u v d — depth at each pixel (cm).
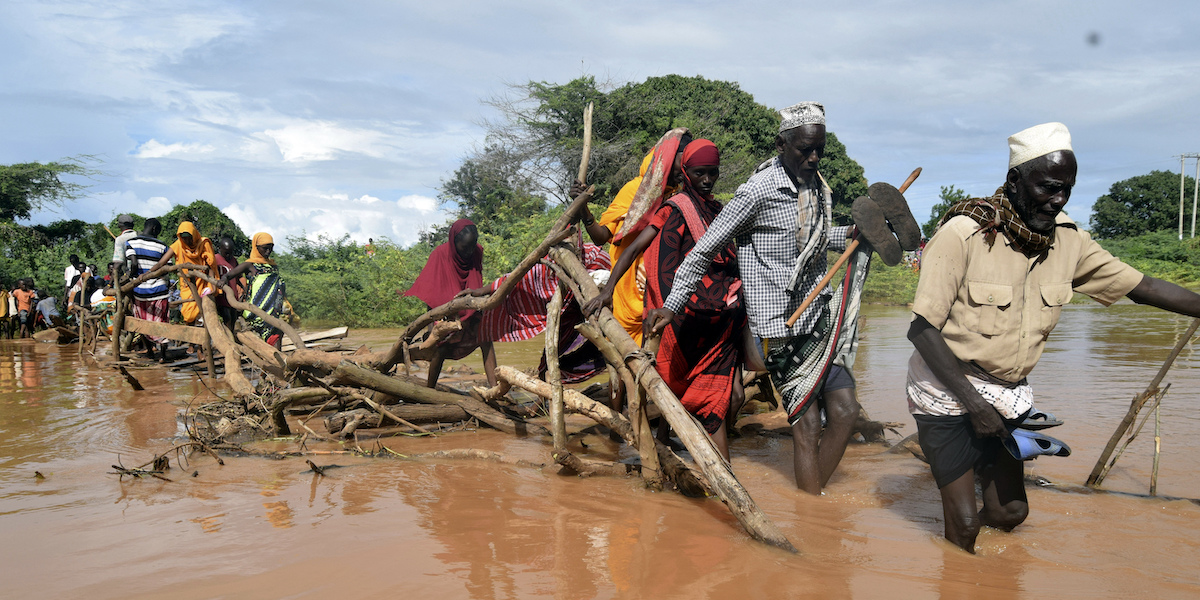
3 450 462
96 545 279
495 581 243
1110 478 377
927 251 285
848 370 363
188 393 723
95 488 367
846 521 318
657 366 389
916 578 250
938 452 288
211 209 2605
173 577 246
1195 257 3453
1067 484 368
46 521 310
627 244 435
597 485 377
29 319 1747
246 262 825
